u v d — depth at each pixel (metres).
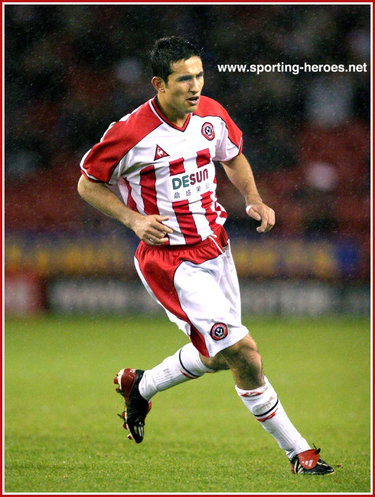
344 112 83.38
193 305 17.69
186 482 17.75
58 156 82.88
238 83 83.56
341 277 69.44
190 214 18.05
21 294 68.25
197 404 30.92
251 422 27.03
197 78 17.06
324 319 63.12
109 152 17.69
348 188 80.00
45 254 70.62
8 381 36.25
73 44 85.38
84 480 18.03
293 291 69.25
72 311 69.19
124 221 17.83
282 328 56.41
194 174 18.05
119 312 69.06
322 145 81.88
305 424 26.67
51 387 34.56
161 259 18.19
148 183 17.89
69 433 24.91
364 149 81.75
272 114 83.06
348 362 41.22
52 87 84.38
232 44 84.56
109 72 85.06
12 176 81.44
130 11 85.69
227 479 18.02
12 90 83.69
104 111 84.25
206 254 18.25
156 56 17.27
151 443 23.25
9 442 23.38
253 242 71.75
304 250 70.81
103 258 70.19
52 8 85.94
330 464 19.73
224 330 17.36
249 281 69.44
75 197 80.12
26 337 53.09
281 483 17.53
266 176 80.81
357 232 75.62
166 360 19.91
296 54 84.94
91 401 31.17
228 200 73.88
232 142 19.44
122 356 43.31
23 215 78.25
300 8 85.81
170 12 85.62
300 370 38.66
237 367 17.70
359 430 25.61
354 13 85.44
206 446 22.72
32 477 18.39
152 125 17.69
